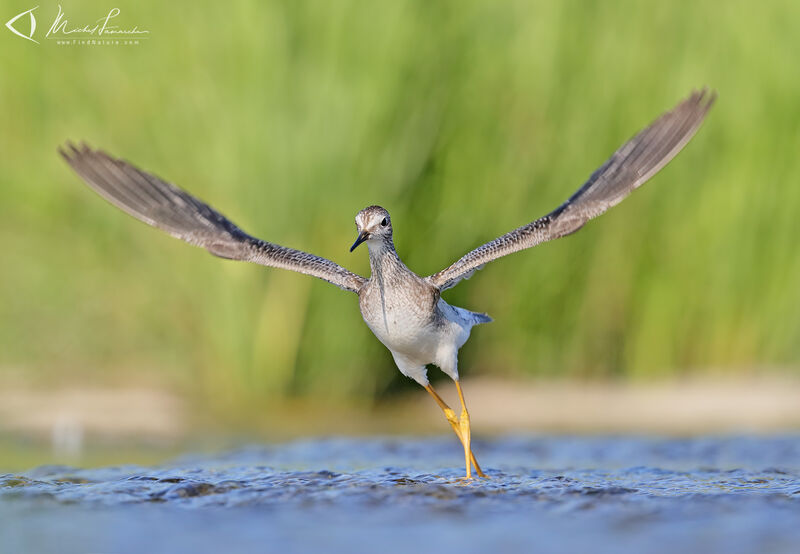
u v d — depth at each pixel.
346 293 15.27
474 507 7.75
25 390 15.23
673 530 7.04
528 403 15.59
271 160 14.91
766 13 16.55
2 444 12.37
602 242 16.39
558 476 9.41
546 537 6.89
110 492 8.27
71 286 15.53
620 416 14.98
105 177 8.56
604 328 16.75
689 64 16.17
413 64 15.20
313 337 15.47
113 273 15.47
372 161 15.08
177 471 9.60
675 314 16.73
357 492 8.25
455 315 9.31
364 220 8.94
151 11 15.08
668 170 16.39
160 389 15.36
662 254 16.64
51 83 15.25
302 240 15.08
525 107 15.70
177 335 15.57
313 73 14.94
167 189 8.83
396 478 9.04
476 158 15.66
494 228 15.67
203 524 7.28
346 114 14.92
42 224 15.55
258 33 14.78
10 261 15.59
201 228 8.82
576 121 15.85
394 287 8.97
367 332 15.50
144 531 7.10
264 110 14.86
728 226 16.62
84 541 6.86
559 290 16.33
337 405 15.70
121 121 15.13
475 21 15.54
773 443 12.05
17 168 15.30
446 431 14.03
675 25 16.30
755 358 17.09
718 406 15.37
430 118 15.39
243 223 14.91
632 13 16.08
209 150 14.92
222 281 15.11
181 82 14.98
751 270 16.78
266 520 7.38
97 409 14.30
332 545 6.73
